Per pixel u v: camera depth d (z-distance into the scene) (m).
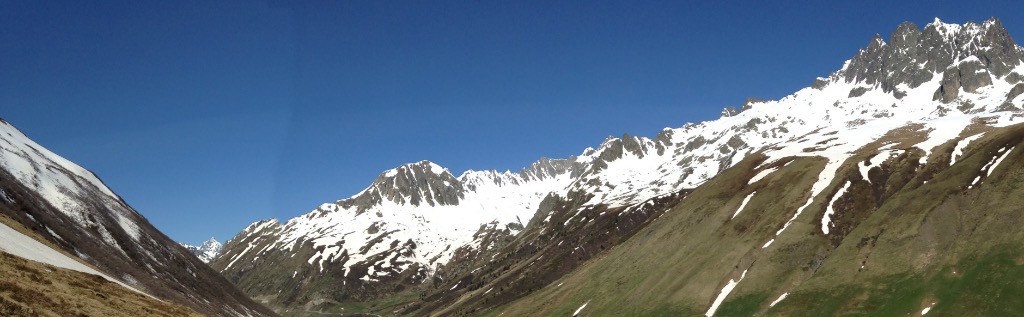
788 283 172.00
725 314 169.50
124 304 77.31
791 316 152.62
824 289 158.38
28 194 160.00
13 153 179.50
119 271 152.00
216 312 177.75
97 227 178.25
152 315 77.88
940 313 128.88
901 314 134.88
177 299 155.75
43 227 146.00
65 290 70.38
